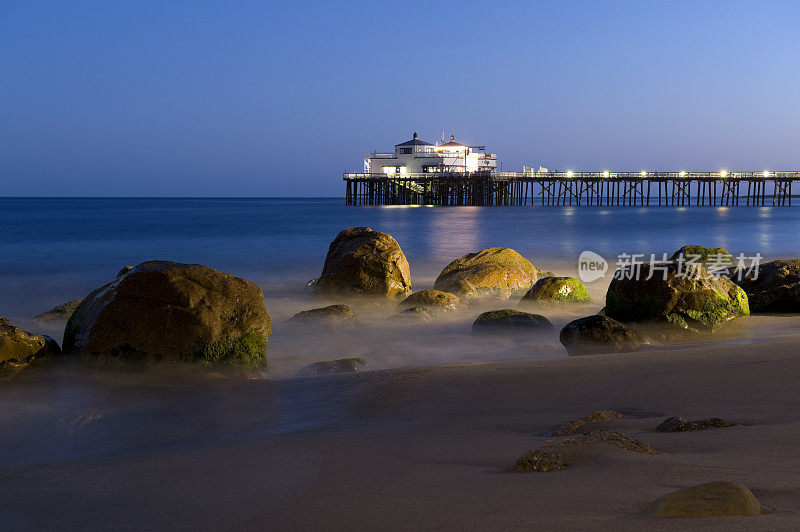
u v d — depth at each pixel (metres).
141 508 4.35
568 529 3.21
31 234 55.81
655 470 4.16
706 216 84.19
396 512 3.78
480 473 4.52
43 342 10.11
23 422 7.91
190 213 114.44
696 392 7.44
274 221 80.25
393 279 18.84
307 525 3.69
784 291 15.48
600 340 11.64
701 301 13.11
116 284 10.57
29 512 4.45
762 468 4.13
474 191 109.44
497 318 13.93
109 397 8.93
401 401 8.03
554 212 94.19
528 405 7.41
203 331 10.14
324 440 6.21
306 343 13.45
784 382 7.59
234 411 8.17
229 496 4.45
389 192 114.50
